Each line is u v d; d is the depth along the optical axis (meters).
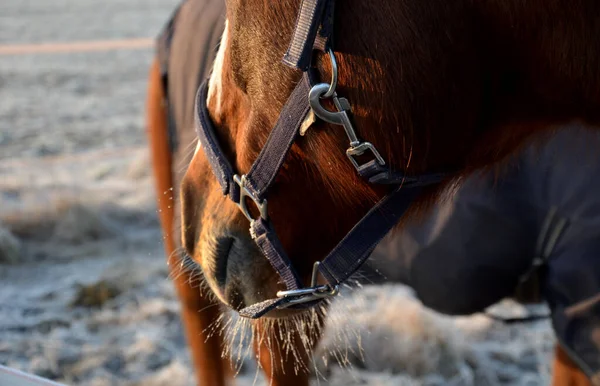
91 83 10.10
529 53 1.07
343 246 1.16
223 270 1.27
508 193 1.58
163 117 2.07
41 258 3.69
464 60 1.06
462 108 1.08
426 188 1.21
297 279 1.17
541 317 2.29
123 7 24.81
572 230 1.58
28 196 4.34
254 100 1.12
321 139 1.10
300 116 1.07
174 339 2.80
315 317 1.56
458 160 1.14
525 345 2.77
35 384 1.11
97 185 4.82
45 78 10.48
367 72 1.05
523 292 1.79
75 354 2.67
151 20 19.59
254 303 1.24
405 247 1.72
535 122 1.16
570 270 1.59
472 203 1.61
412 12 1.02
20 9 23.83
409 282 1.81
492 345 2.78
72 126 7.22
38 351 2.69
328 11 1.02
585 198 1.53
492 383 2.50
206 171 1.29
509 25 1.05
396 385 2.44
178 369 2.49
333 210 1.17
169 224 1.98
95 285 3.19
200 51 1.84
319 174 1.14
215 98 1.23
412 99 1.06
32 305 3.12
